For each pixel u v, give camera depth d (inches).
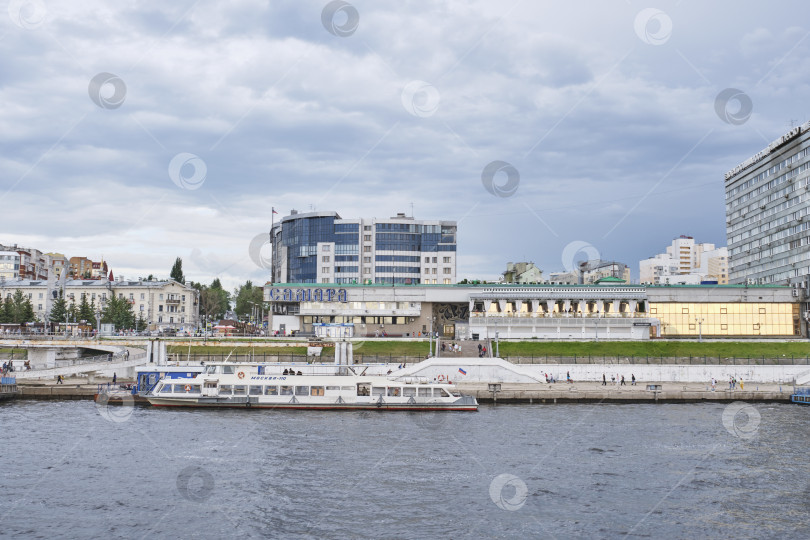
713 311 5364.2
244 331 6373.0
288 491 1924.2
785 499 1877.5
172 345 4498.0
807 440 2598.4
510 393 3622.0
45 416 3011.8
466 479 2048.5
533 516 1738.4
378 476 2075.5
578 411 3312.0
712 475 2101.4
